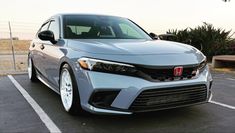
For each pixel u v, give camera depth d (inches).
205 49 475.8
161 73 127.3
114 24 191.2
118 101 124.8
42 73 206.2
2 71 322.0
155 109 127.3
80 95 135.6
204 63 147.4
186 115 153.8
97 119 145.9
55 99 189.6
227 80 285.4
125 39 168.9
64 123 140.9
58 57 160.6
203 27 509.0
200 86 139.1
